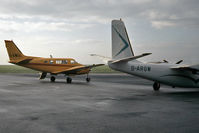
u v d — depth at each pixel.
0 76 38.72
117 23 16.38
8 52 25.16
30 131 5.90
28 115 7.85
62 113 8.25
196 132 5.90
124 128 6.24
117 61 15.05
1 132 5.80
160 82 16.72
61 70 25.88
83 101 11.34
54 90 16.72
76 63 26.69
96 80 30.44
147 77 16.25
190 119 7.38
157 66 16.39
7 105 9.94
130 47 16.61
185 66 15.17
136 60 16.42
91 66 25.48
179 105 10.39
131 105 10.23
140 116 7.82
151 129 6.16
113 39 16.22
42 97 12.74
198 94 15.45
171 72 16.42
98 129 6.13
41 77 26.95
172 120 7.22
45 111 8.61
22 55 25.53
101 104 10.43
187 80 16.73
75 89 17.64
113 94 14.62
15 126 6.37
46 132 5.82
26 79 30.50
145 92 16.28
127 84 23.94
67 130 6.01
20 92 15.24
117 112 8.52
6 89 17.27
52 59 25.70
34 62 25.09
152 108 9.48
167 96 14.02
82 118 7.44
